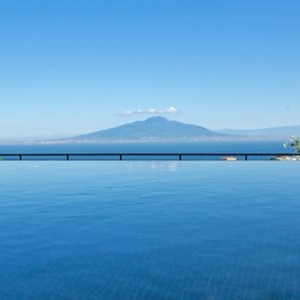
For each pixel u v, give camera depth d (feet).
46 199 29.19
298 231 19.15
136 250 16.43
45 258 15.52
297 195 30.22
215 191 32.40
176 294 12.30
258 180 39.70
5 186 36.42
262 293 12.24
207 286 12.79
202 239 17.89
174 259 15.28
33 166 58.34
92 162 65.10
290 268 14.16
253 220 21.63
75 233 19.15
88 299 12.09
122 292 12.51
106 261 15.15
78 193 31.96
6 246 17.07
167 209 25.04
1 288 12.87
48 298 12.20
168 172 48.26
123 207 25.88
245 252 15.98
